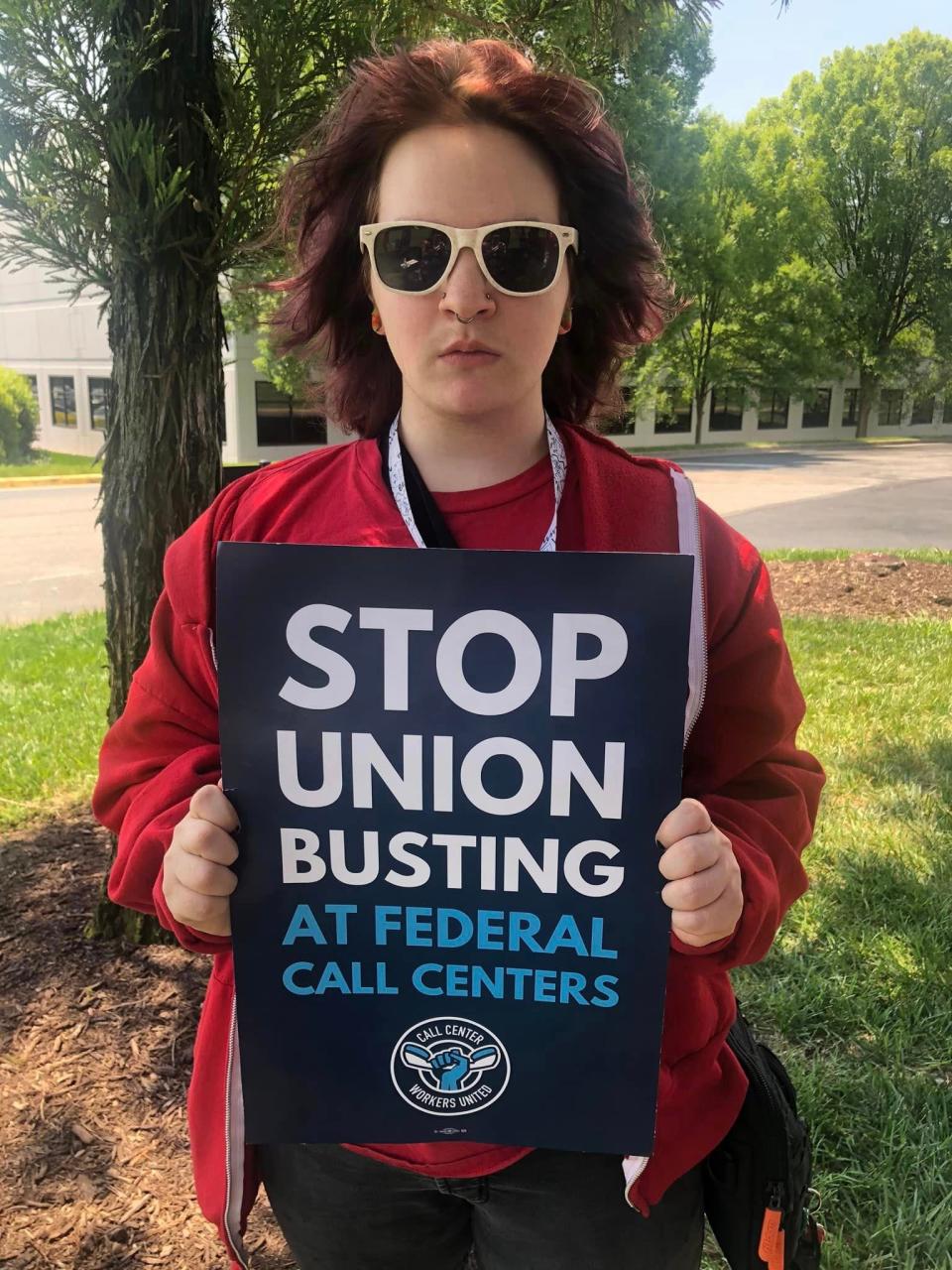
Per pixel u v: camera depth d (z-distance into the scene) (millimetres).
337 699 969
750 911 1004
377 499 1104
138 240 2318
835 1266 1907
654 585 925
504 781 969
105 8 2033
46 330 26844
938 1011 2590
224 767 993
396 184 1035
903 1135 2180
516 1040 1039
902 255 36219
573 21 2617
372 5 2119
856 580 8188
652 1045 1018
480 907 1005
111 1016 2646
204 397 2561
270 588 956
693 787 1138
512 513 1081
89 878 3324
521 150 1034
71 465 21812
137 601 2641
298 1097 1077
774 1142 1229
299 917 1021
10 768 4188
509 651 946
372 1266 1289
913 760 4301
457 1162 1158
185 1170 2191
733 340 29859
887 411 41656
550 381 1330
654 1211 1203
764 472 21375
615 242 1157
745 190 28906
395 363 1305
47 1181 2156
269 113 2207
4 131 2178
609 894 984
